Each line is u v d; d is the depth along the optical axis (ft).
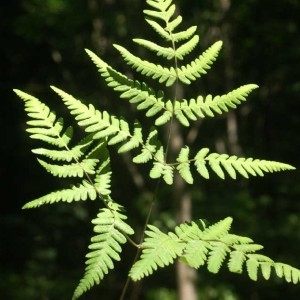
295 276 4.70
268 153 37.17
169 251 4.80
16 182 41.55
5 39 42.47
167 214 34.58
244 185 36.99
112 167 39.06
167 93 32.01
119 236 4.92
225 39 33.19
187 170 5.33
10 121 42.70
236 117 38.65
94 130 5.29
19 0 42.24
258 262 4.81
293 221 33.78
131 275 4.59
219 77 35.88
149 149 5.38
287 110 35.86
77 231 38.24
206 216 33.24
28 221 37.45
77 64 41.93
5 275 32.81
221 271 31.68
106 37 38.06
